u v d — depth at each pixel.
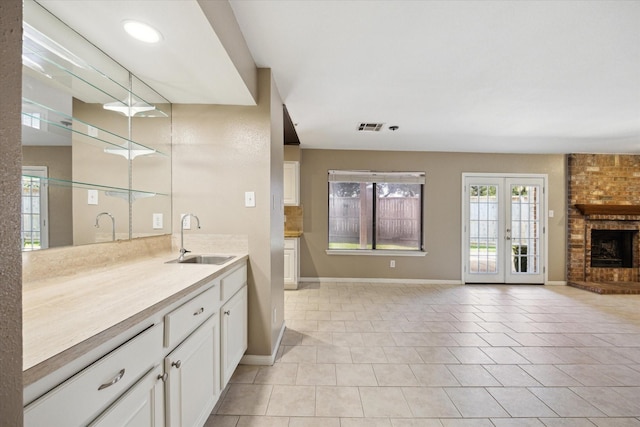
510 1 1.49
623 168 4.95
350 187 5.04
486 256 5.00
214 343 1.60
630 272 4.91
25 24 1.25
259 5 1.54
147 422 1.02
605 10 1.54
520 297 4.16
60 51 1.36
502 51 1.94
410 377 2.11
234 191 2.29
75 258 1.50
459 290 4.52
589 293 4.40
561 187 4.99
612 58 2.01
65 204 1.48
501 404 1.82
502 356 2.43
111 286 1.27
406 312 3.49
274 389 1.95
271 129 2.30
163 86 1.97
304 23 1.68
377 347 2.57
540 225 4.98
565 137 3.97
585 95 2.61
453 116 3.20
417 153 4.95
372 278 4.95
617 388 2.00
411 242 5.04
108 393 0.84
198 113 2.29
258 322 2.27
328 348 2.54
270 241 2.28
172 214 2.31
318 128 3.70
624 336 2.85
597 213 4.79
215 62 1.65
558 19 1.62
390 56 2.02
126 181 1.90
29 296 1.12
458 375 2.14
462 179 4.96
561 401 1.85
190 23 1.31
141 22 1.31
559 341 2.72
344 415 1.71
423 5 1.52
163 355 1.12
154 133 2.14
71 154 1.52
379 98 2.74
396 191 5.04
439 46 1.90
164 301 1.09
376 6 1.53
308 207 4.94
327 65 2.16
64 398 0.70
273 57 2.07
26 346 0.69
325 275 4.96
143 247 2.01
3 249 0.43
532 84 2.41
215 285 1.62
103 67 1.62
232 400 1.83
